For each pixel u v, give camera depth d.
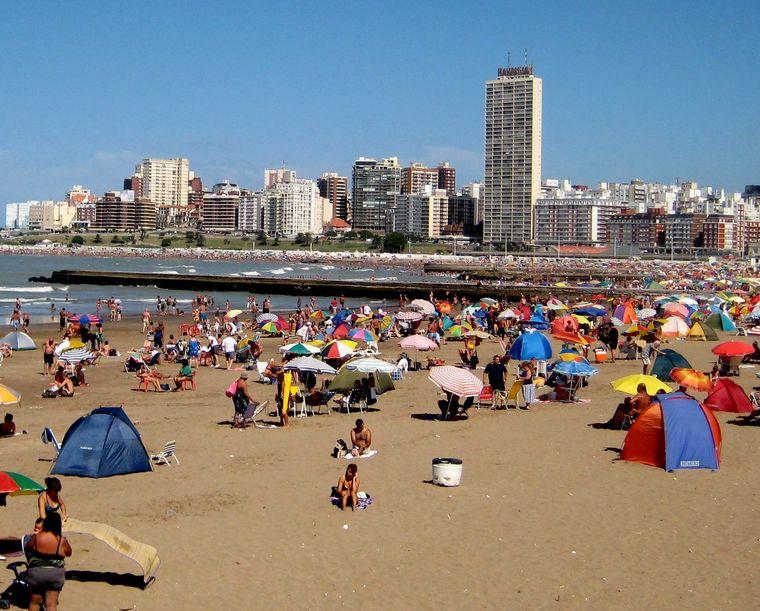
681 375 32.16
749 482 22.75
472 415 32.28
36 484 17.92
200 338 64.50
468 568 16.69
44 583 13.80
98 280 156.38
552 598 15.28
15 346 54.94
